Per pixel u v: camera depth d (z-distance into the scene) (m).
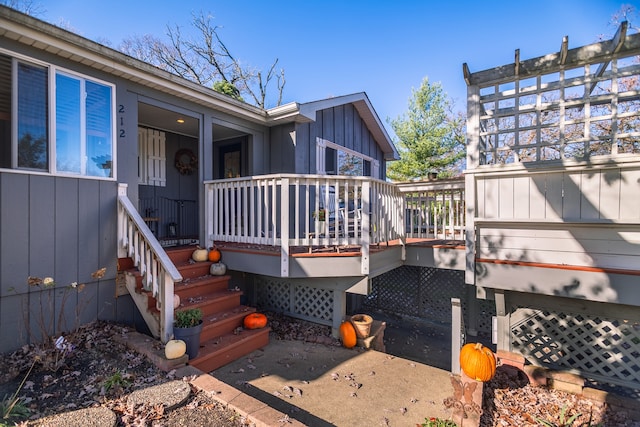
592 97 3.54
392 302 7.53
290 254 4.28
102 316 4.02
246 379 3.47
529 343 4.29
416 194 6.42
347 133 8.16
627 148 9.26
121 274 4.19
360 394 3.28
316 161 6.95
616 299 3.30
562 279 3.56
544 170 3.66
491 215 4.02
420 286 7.15
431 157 16.45
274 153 6.64
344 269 4.32
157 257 3.53
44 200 3.55
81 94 3.90
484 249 4.09
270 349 4.25
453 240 5.79
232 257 4.84
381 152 10.05
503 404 3.35
